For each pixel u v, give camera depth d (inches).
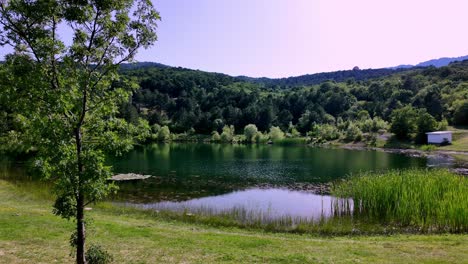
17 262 433.4
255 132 4576.8
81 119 301.4
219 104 6127.0
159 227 692.7
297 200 1205.7
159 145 4062.5
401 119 3732.8
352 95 6427.2
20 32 292.2
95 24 313.4
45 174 304.3
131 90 335.6
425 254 518.6
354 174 1806.1
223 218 859.4
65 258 454.3
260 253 508.7
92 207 898.7
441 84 5920.3
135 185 1460.4
